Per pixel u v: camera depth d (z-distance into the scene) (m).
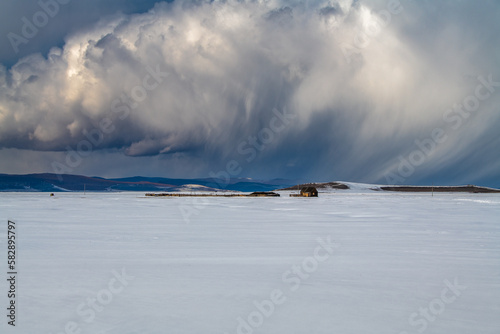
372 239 18.84
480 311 8.04
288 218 31.95
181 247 16.38
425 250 15.44
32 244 17.22
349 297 9.00
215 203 63.88
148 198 94.19
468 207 49.84
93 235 20.52
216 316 7.77
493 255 14.25
